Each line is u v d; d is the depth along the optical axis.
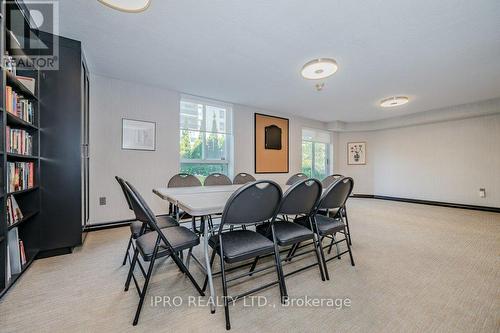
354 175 6.52
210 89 3.64
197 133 4.07
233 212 1.26
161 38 2.18
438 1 1.68
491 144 4.43
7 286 1.52
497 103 4.04
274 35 2.12
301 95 3.95
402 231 3.03
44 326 1.21
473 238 2.73
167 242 1.32
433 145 5.21
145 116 3.42
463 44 2.27
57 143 2.16
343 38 2.16
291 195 1.51
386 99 4.03
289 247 2.48
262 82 3.34
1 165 1.44
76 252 2.26
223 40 2.21
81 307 1.37
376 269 1.91
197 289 1.50
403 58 2.57
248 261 2.07
